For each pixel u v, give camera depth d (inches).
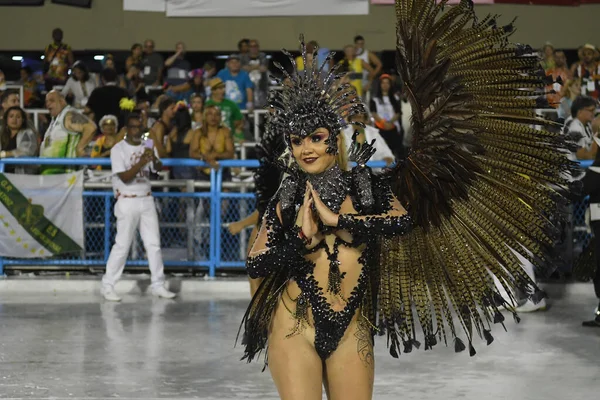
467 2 219.5
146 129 627.8
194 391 343.6
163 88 753.0
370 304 221.9
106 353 408.2
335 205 211.9
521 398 335.9
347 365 212.2
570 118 595.5
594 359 399.9
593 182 463.5
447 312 226.5
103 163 590.2
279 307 215.5
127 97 685.9
